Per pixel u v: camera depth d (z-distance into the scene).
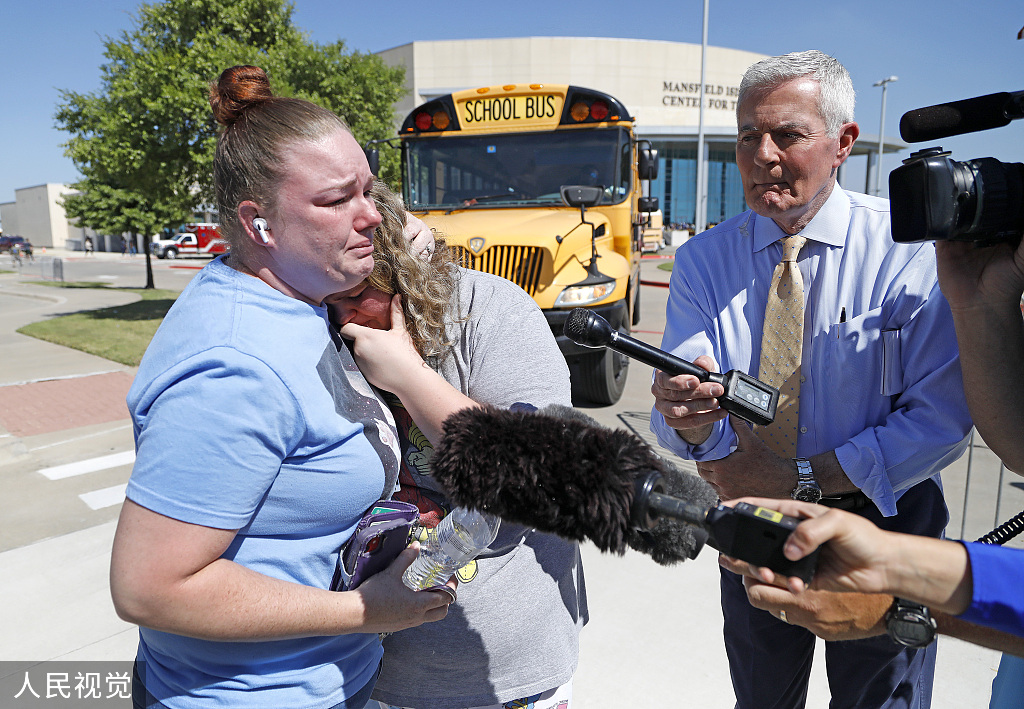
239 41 13.28
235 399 0.95
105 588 3.22
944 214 1.03
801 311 1.67
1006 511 3.76
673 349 1.84
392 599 1.11
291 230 1.02
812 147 1.54
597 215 5.89
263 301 1.05
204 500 0.94
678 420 1.51
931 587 0.77
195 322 1.01
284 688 1.11
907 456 1.51
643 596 3.04
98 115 13.30
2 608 3.05
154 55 12.04
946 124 1.13
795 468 1.60
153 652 1.14
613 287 5.40
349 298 1.25
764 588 0.98
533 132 6.12
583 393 5.99
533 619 1.39
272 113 1.00
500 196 6.23
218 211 1.09
